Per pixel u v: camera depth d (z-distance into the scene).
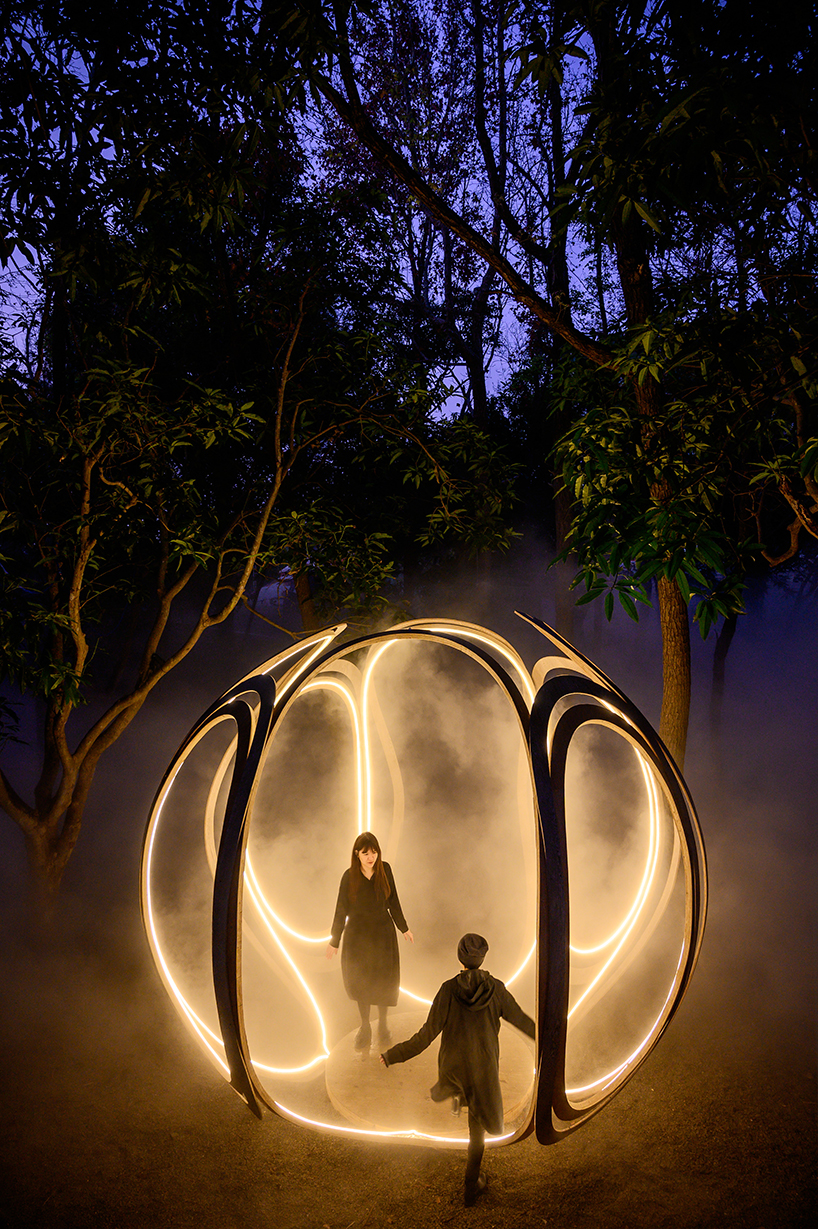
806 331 4.54
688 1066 4.80
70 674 5.43
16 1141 4.27
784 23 3.37
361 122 5.80
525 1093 4.35
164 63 4.59
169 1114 4.49
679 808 3.93
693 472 4.46
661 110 3.17
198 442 7.44
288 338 7.56
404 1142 4.02
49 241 4.95
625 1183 3.86
